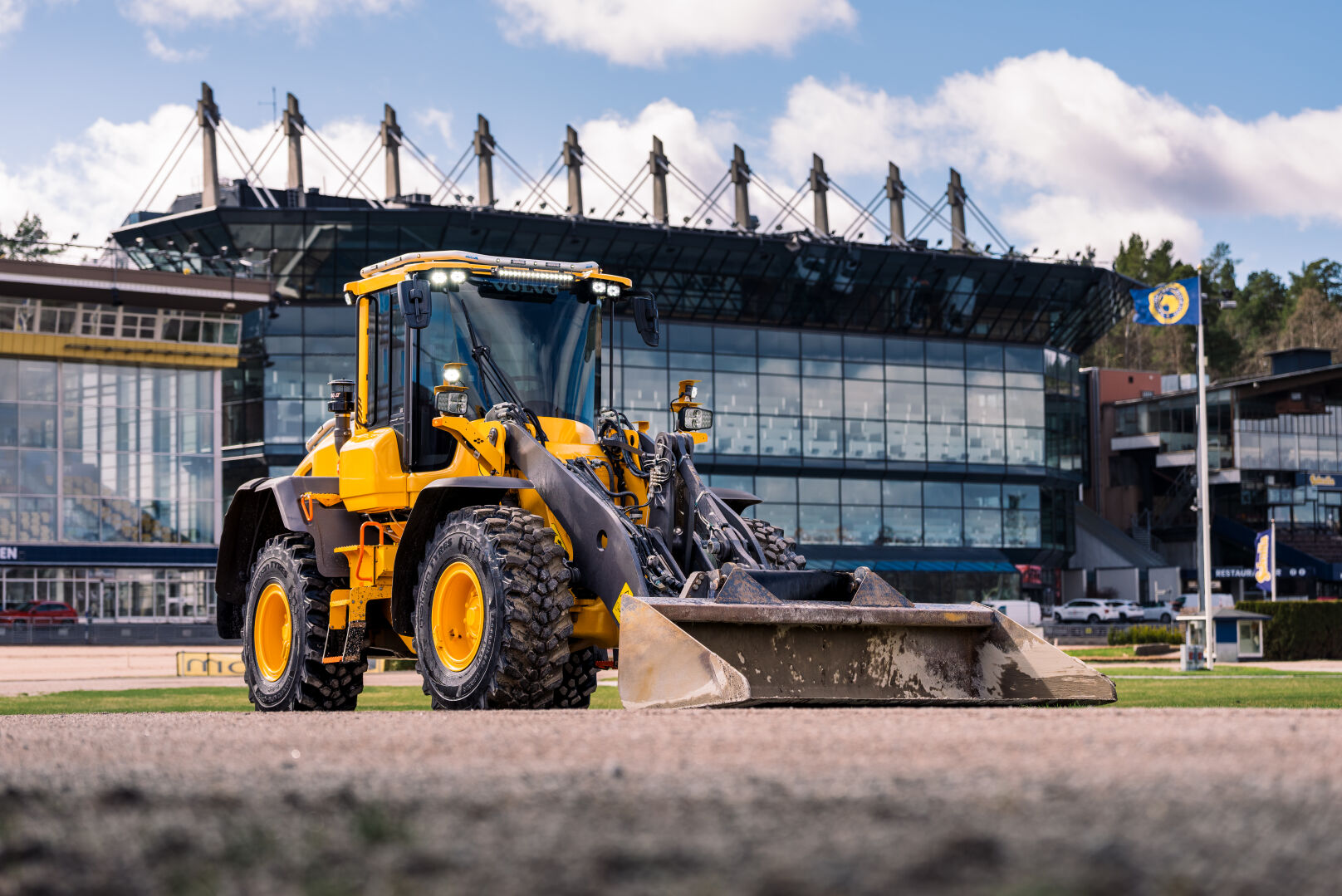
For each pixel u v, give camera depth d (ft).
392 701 52.60
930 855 6.77
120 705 50.49
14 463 169.58
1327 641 115.03
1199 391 108.37
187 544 176.65
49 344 169.99
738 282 193.88
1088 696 25.46
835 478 203.41
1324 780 9.93
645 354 192.34
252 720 21.59
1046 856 6.68
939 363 208.95
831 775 10.55
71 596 171.94
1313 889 5.98
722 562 28.53
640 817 8.40
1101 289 210.18
